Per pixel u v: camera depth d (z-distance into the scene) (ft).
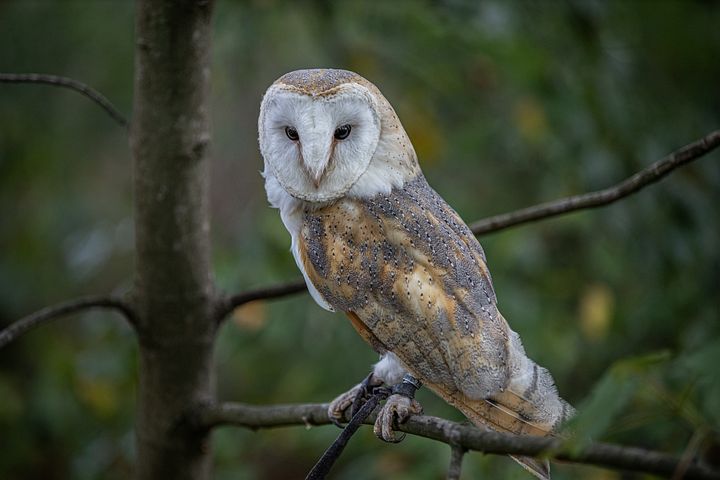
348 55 35.24
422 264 20.61
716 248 33.86
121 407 35.91
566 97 34.12
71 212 38.78
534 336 32.96
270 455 45.06
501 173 36.50
